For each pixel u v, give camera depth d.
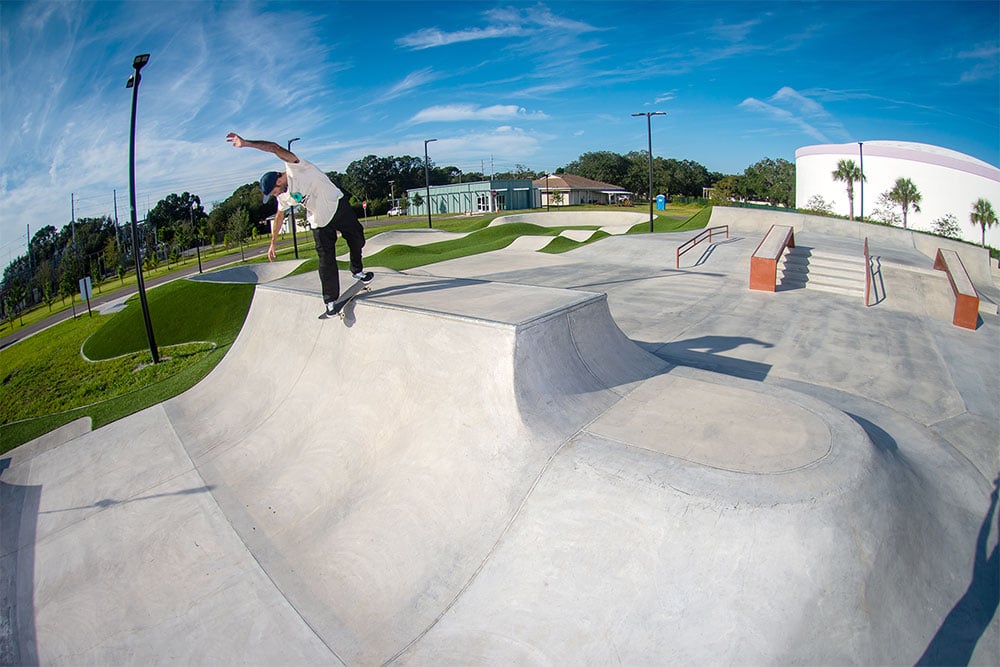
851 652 3.80
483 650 4.00
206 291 19.45
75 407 12.95
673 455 4.98
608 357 7.17
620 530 4.39
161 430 8.07
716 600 3.93
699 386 6.68
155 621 4.71
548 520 4.66
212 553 5.40
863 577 4.13
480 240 30.41
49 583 5.32
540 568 4.40
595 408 6.02
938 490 5.85
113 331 18.77
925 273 15.89
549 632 4.02
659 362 7.83
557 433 5.45
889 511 4.66
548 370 6.09
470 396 5.88
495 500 5.00
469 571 4.57
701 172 102.06
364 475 5.93
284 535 5.50
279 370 8.31
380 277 9.46
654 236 24.66
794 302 14.42
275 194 5.52
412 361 6.53
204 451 7.26
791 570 4.02
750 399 6.21
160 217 76.19
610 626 3.96
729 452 4.98
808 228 26.73
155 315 18.66
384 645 4.20
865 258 15.12
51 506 6.55
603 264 20.28
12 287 37.62
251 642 4.39
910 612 4.22
